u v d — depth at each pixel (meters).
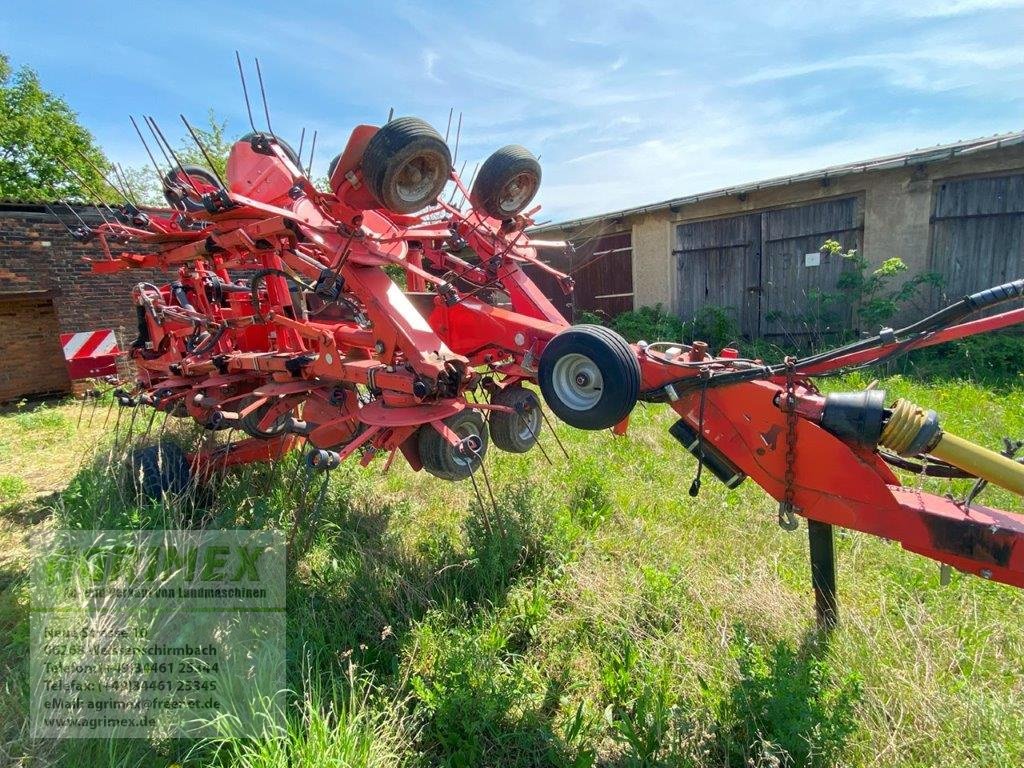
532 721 2.46
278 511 4.22
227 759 2.21
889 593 3.18
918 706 2.32
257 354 4.35
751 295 12.20
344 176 2.96
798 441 2.51
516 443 4.29
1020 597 3.06
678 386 2.79
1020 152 8.81
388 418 3.11
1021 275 9.09
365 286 3.32
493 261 4.05
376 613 3.09
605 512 4.25
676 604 3.09
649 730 2.28
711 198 12.02
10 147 24.22
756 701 2.28
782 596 3.06
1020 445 2.50
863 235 10.48
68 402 10.16
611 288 14.82
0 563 3.86
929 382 7.88
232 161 4.62
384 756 2.18
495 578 3.38
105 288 10.70
